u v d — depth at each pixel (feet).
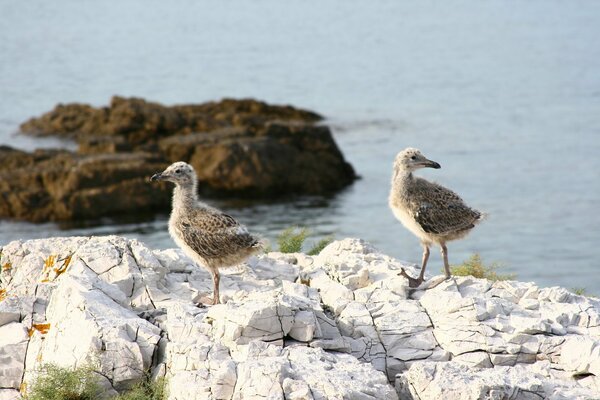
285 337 37.83
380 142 182.80
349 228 123.65
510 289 43.91
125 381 36.86
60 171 130.41
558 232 124.67
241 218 128.77
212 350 36.09
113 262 45.11
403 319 40.47
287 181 142.61
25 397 37.17
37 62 307.17
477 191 147.23
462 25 428.15
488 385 33.19
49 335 39.40
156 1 567.18
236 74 285.64
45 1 562.66
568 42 349.41
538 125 198.18
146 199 129.70
